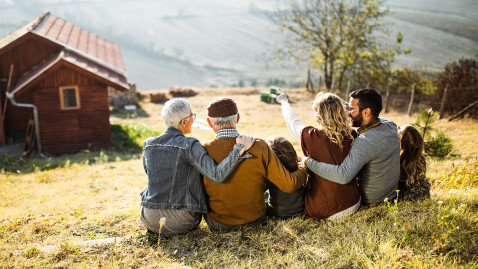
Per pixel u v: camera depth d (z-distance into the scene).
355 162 3.08
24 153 15.04
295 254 2.89
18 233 4.05
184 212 3.29
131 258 3.07
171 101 3.35
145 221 3.35
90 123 15.69
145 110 24.72
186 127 3.39
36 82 14.51
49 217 4.70
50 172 9.41
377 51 25.72
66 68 14.85
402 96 22.17
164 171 3.21
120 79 16.19
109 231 3.87
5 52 16.34
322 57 27.62
